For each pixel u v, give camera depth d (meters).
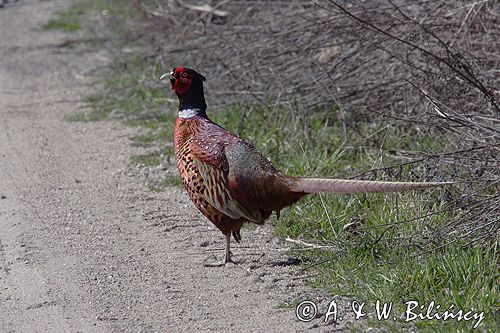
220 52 19.05
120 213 14.13
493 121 12.62
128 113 19.83
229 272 11.68
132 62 23.17
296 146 15.59
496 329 9.20
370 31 15.45
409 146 14.79
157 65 22.02
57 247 12.79
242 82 18.11
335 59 16.58
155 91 20.69
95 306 10.78
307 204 13.20
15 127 19.31
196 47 20.05
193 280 11.47
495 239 11.14
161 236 13.12
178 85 11.94
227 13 21.08
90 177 15.98
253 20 19.19
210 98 18.61
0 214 14.27
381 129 14.80
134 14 26.38
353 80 16.39
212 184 11.45
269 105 17.08
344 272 11.02
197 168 11.56
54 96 21.77
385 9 14.91
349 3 16.70
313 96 16.69
